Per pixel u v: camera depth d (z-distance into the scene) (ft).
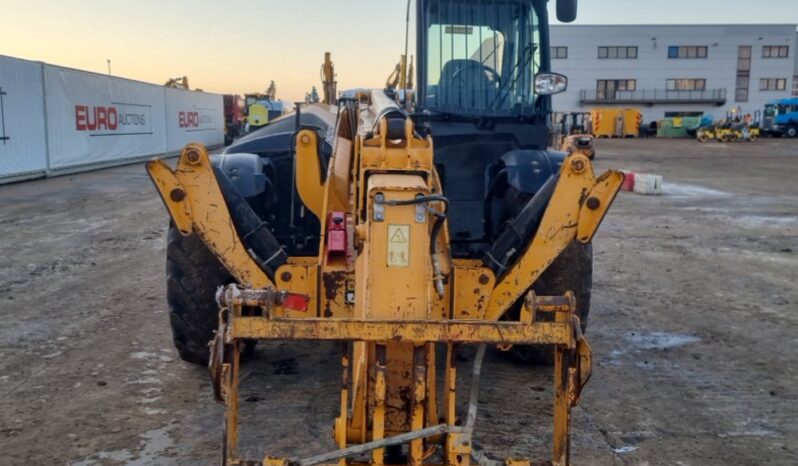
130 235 33.06
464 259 14.38
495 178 15.83
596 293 22.85
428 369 9.09
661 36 208.95
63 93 63.36
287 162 18.08
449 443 8.68
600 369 16.05
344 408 9.03
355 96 17.28
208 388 14.48
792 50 208.95
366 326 8.65
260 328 8.67
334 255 11.55
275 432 12.50
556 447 9.27
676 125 182.39
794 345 17.84
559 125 101.65
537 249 11.59
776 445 12.45
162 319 19.36
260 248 12.20
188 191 11.66
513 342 8.71
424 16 16.71
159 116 88.17
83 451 11.80
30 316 19.61
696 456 11.98
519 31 16.98
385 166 10.15
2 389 14.38
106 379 14.94
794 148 124.36
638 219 39.60
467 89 16.79
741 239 33.35
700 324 19.60
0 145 53.98
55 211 40.93
